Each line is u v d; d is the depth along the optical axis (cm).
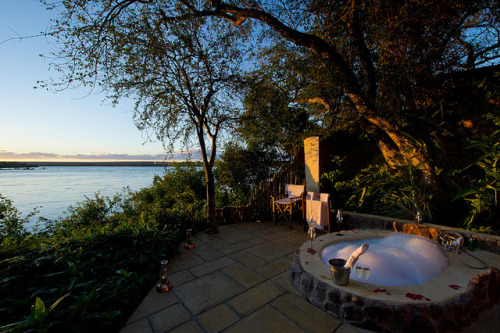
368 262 300
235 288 297
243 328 222
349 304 224
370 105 471
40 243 330
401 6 409
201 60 487
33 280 259
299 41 460
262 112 645
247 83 534
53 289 241
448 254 309
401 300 210
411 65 450
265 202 669
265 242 475
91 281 265
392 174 514
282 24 461
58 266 291
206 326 226
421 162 426
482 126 443
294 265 313
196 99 534
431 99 479
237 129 608
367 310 213
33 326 187
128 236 389
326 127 605
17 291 244
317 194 534
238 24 499
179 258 400
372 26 491
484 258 296
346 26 496
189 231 458
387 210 488
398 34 429
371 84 507
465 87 462
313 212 515
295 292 284
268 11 514
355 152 638
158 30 425
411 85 464
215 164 951
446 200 435
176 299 275
